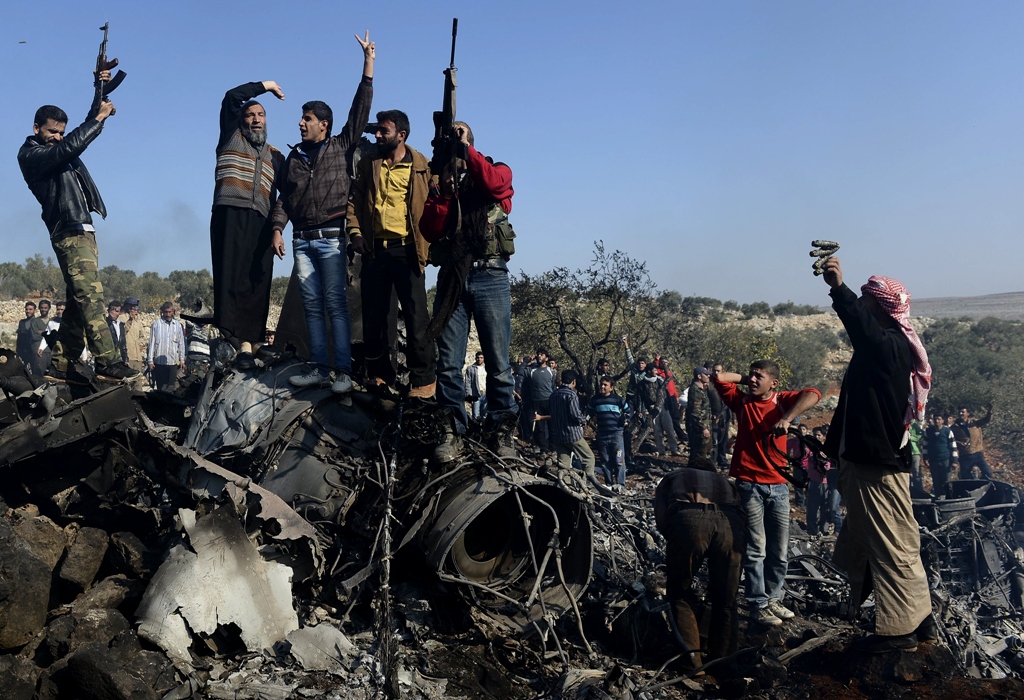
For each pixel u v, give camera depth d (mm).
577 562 5035
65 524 5012
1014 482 18500
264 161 6027
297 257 5828
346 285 6141
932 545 8711
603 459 11898
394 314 5938
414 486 4656
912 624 4859
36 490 5047
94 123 6359
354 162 5895
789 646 5547
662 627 5375
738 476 6023
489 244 4969
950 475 14914
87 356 8734
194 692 3660
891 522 4906
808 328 40938
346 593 4445
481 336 5117
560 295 16625
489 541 5000
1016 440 21375
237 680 3824
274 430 5039
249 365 5609
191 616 3945
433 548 4406
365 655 4145
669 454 15164
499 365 5113
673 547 5113
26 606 3893
